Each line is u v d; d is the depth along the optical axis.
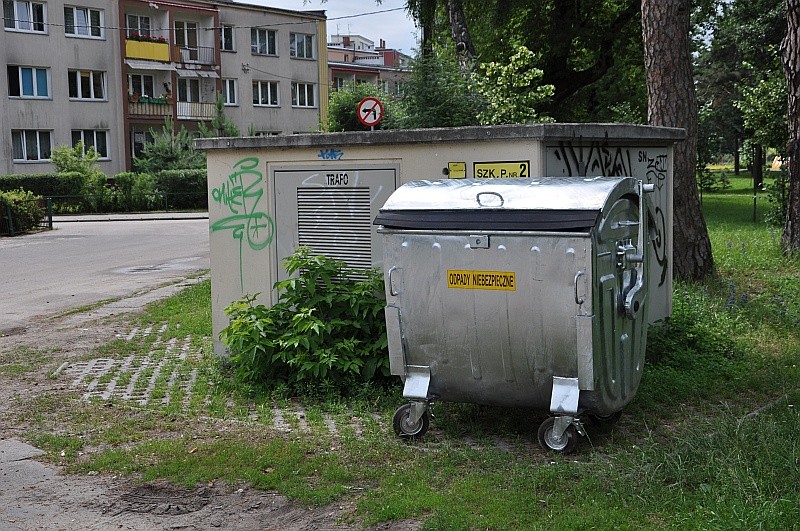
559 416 5.40
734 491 4.51
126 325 11.27
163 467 5.50
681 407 6.65
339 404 6.82
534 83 25.00
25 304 13.41
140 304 13.06
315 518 4.69
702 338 8.32
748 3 28.88
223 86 49.09
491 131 6.66
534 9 29.88
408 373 5.80
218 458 5.63
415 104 19.55
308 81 52.53
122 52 44.09
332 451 5.75
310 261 7.28
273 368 7.37
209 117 48.22
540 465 5.25
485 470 5.24
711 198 40.66
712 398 6.92
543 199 5.33
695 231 11.73
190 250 21.62
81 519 4.82
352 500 4.89
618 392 5.57
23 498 5.15
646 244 5.97
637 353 5.85
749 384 7.23
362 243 7.54
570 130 6.67
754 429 5.50
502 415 6.35
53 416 6.92
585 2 30.47
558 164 6.79
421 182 5.96
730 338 8.65
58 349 9.75
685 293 10.14
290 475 5.31
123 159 44.72
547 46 30.91
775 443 5.17
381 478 5.19
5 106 40.31
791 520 4.19
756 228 22.02
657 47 11.66
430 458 5.46
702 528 4.17
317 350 6.99
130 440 6.21
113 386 7.92
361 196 7.50
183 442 6.06
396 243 5.66
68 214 38.94
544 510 4.56
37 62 41.22
